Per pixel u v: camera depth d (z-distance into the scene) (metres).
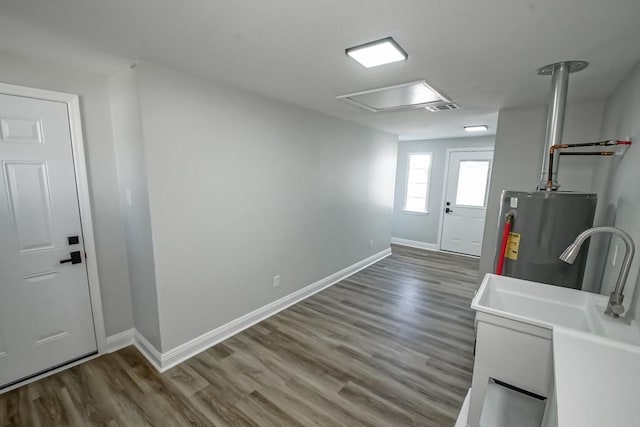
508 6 1.17
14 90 1.84
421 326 2.93
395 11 1.24
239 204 2.60
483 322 1.39
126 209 2.32
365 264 4.81
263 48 1.66
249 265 2.79
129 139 2.10
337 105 2.95
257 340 2.62
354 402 1.93
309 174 3.35
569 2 1.12
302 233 3.38
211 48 1.68
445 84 2.19
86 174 2.18
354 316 3.11
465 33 1.41
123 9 1.28
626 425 0.72
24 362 2.03
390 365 2.31
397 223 6.47
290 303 3.33
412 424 1.77
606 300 1.50
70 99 2.06
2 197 1.87
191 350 2.37
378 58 1.72
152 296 2.16
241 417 1.79
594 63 1.72
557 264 1.71
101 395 1.95
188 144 2.17
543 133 2.77
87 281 2.27
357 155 4.16
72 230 2.16
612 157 2.02
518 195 1.77
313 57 1.76
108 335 2.42
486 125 3.94
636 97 1.65
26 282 2.00
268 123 2.76
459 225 5.66
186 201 2.20
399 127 4.29
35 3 1.23
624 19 1.24
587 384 0.86
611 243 1.81
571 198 1.65
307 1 1.18
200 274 2.37
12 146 1.88
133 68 1.92
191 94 2.14
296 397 1.96
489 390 1.43
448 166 5.68
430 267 4.82
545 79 2.01
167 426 1.72
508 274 1.85
